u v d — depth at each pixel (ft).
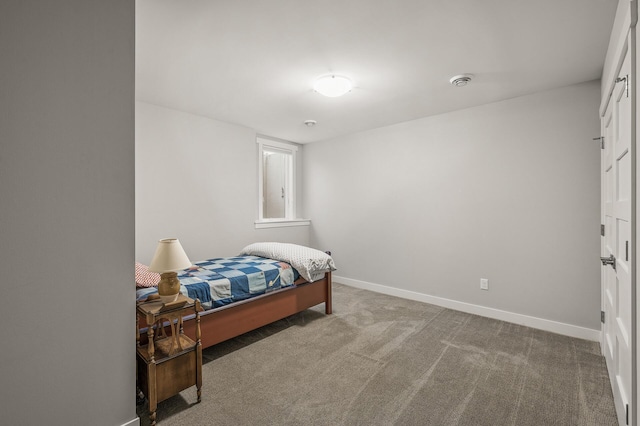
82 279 4.33
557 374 6.67
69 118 4.17
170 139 10.82
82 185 4.30
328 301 10.59
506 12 5.48
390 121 12.29
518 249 9.62
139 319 5.88
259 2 5.20
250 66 7.58
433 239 11.59
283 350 7.88
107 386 4.59
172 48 6.72
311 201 16.12
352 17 5.63
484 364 7.12
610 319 6.57
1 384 3.77
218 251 12.30
